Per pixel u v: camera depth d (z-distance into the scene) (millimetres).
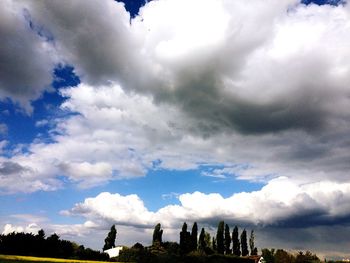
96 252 84500
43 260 59125
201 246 117750
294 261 108812
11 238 72938
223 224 133250
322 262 107312
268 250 124312
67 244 81938
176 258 74250
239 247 136000
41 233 79500
